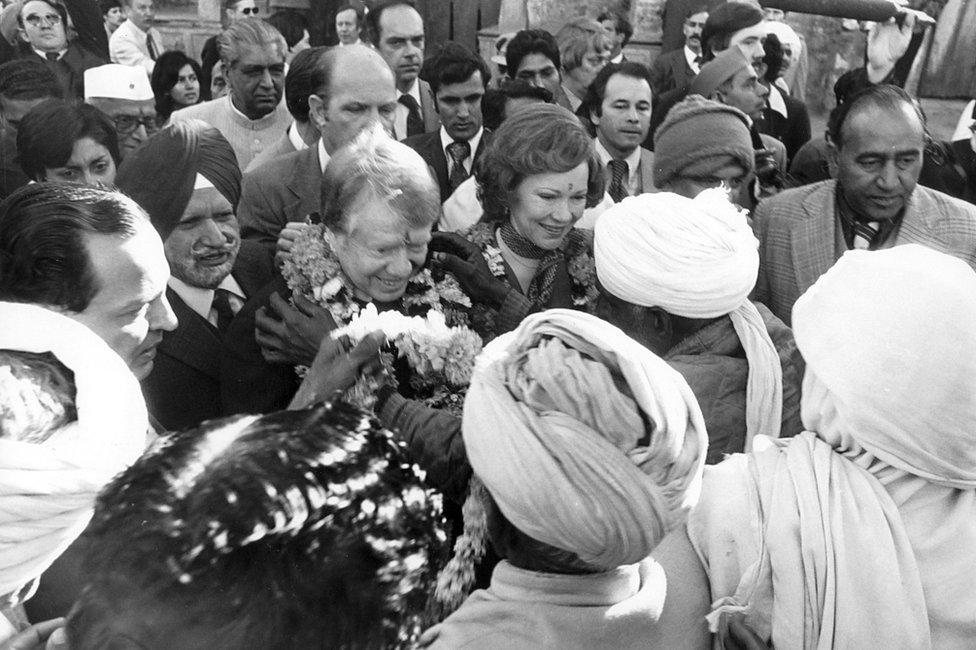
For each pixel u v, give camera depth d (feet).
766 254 10.84
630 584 4.62
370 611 2.82
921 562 4.90
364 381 6.34
